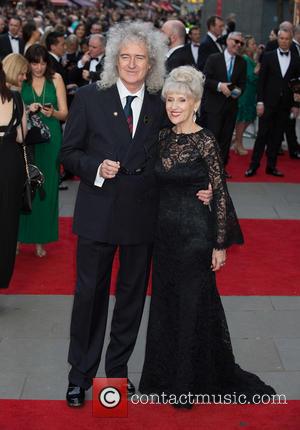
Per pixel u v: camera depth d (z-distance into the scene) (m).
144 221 3.72
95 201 3.68
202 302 3.77
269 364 4.36
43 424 3.67
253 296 5.45
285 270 6.06
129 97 3.64
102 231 3.66
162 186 3.73
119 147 3.62
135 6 62.91
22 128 5.09
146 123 3.65
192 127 3.69
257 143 9.45
